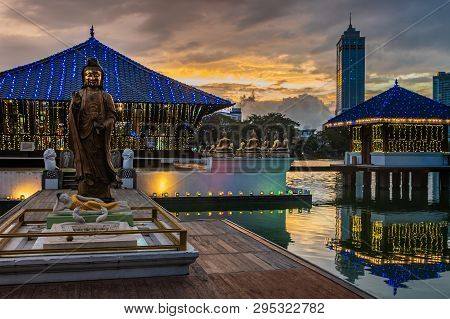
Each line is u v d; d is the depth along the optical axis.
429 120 36.53
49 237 7.88
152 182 25.69
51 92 29.59
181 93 32.12
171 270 7.78
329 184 41.47
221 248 10.31
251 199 26.41
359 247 16.25
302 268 8.53
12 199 22.95
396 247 16.44
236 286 7.38
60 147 30.47
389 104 37.53
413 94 40.22
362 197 32.00
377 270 13.22
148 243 8.58
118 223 8.70
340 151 78.94
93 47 35.25
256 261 9.07
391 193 34.53
